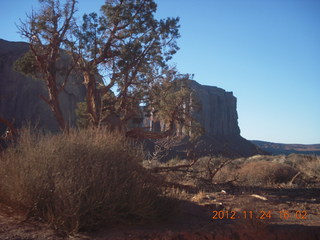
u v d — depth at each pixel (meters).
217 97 128.12
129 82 19.89
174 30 20.69
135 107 20.28
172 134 18.56
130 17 19.48
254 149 65.56
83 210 4.70
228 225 5.38
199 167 14.05
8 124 12.77
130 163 5.79
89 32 18.91
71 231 4.55
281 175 12.92
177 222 5.59
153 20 20.44
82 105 21.70
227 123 132.12
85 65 19.23
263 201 8.35
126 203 5.09
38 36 19.25
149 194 5.60
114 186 5.10
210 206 7.16
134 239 4.55
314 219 6.34
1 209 5.10
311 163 17.36
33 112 51.62
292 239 5.18
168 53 21.17
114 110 19.61
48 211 4.77
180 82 21.38
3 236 4.29
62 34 18.88
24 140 5.88
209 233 4.98
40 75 20.66
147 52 20.34
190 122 20.77
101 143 5.88
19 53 58.31
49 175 5.13
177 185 9.44
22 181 5.00
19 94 53.91
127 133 17.53
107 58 20.06
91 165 5.20
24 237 4.32
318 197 9.43
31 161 5.32
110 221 4.97
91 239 4.41
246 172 13.40
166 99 20.53
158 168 10.21
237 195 9.23
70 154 5.37
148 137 18.22
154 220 5.46
